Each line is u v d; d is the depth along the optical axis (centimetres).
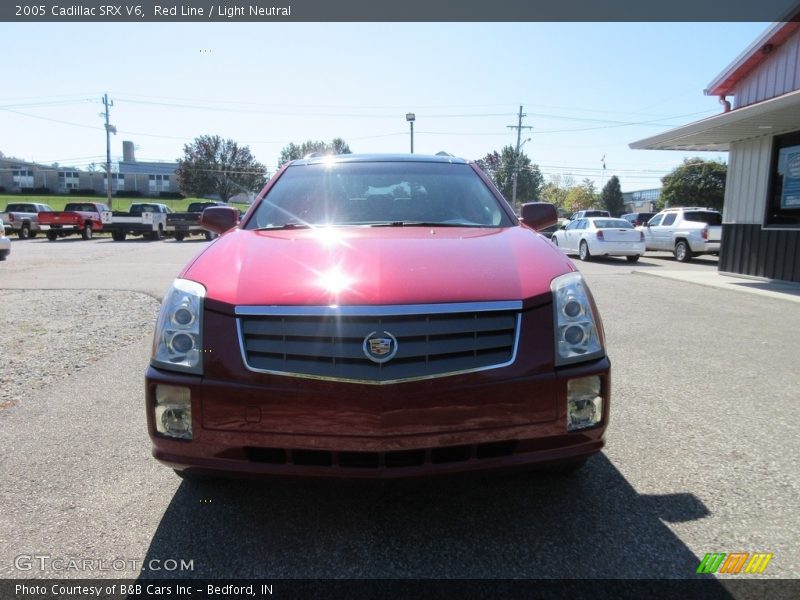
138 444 350
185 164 7406
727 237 1193
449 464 227
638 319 730
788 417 391
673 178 5312
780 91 1048
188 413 232
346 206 359
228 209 388
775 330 665
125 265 1467
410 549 244
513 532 255
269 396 224
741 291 963
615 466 318
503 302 234
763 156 1093
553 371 233
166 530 259
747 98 1141
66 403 422
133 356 557
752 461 324
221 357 230
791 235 1025
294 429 224
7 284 1078
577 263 1727
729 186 1186
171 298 249
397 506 277
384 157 418
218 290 243
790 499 283
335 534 255
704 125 1027
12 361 537
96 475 310
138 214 3011
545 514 270
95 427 376
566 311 242
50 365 524
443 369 225
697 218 1856
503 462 230
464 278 244
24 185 9644
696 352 564
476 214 358
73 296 929
